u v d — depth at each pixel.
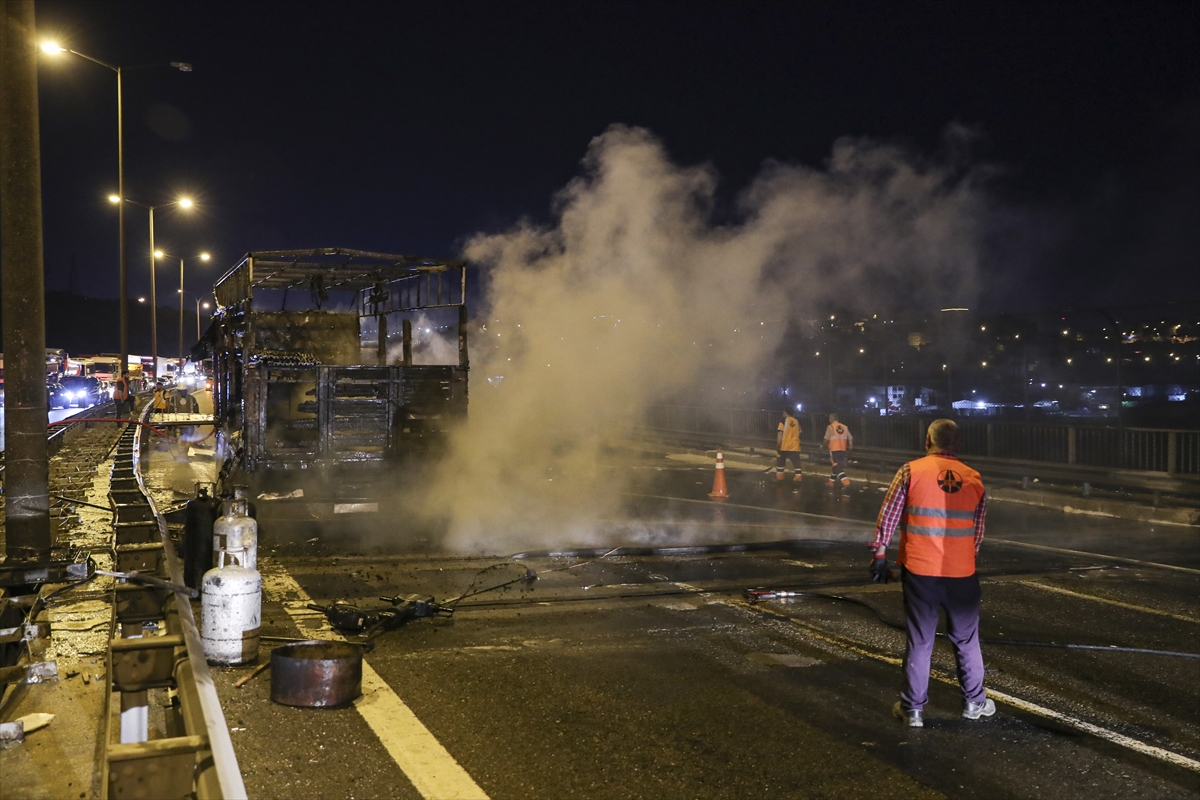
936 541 5.68
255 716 5.68
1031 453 19.44
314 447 13.12
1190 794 4.80
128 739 4.28
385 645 7.32
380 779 4.83
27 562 7.38
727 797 4.71
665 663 6.95
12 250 7.55
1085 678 6.70
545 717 5.79
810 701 6.14
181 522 11.49
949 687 6.50
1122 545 12.55
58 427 19.83
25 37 7.52
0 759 4.77
